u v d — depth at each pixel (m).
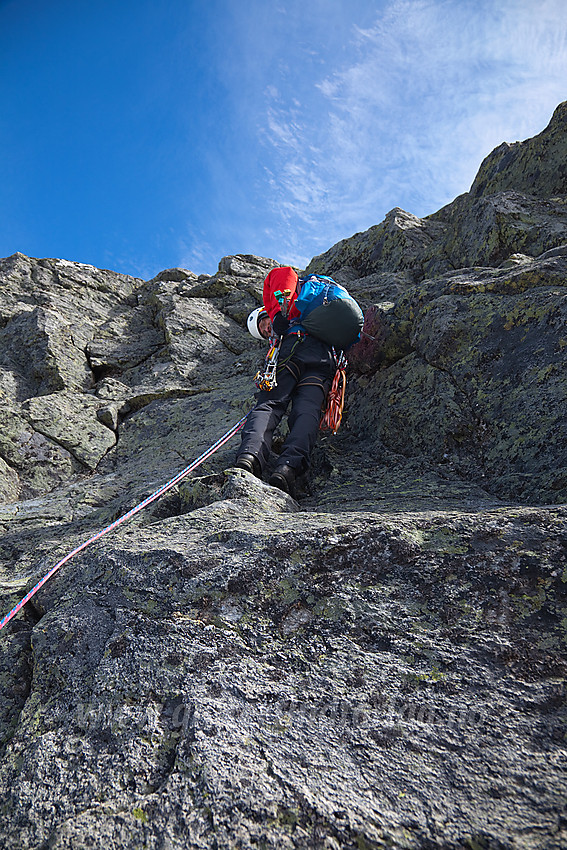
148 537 2.24
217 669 1.55
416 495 2.71
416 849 1.09
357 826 1.14
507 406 2.95
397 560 1.74
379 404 3.75
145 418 4.73
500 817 1.11
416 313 3.82
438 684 1.39
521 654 1.40
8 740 1.64
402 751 1.28
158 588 1.86
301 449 3.04
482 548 1.68
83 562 2.17
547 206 4.55
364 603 1.65
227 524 2.24
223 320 6.54
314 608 1.68
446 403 3.22
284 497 2.73
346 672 1.48
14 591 2.25
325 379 3.48
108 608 1.87
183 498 2.86
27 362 5.31
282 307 3.47
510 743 1.24
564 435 2.58
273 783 1.25
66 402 4.75
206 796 1.24
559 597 1.49
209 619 1.71
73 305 6.50
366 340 4.07
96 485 3.71
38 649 1.84
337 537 1.86
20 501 3.73
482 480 2.79
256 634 1.64
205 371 5.56
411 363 3.72
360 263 6.26
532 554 1.61
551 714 1.26
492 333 3.28
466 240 4.84
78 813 1.31
